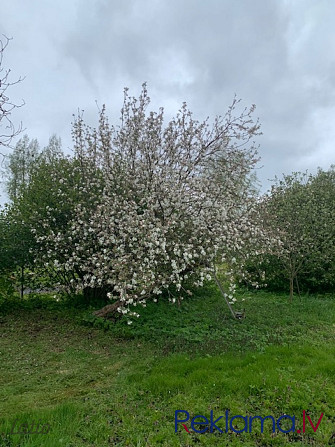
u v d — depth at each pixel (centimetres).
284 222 1000
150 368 519
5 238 845
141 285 589
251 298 1026
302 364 522
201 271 659
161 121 775
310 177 1233
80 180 820
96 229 697
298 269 1045
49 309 874
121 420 388
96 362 565
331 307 923
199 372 481
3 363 564
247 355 546
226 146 777
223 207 668
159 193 682
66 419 381
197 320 727
